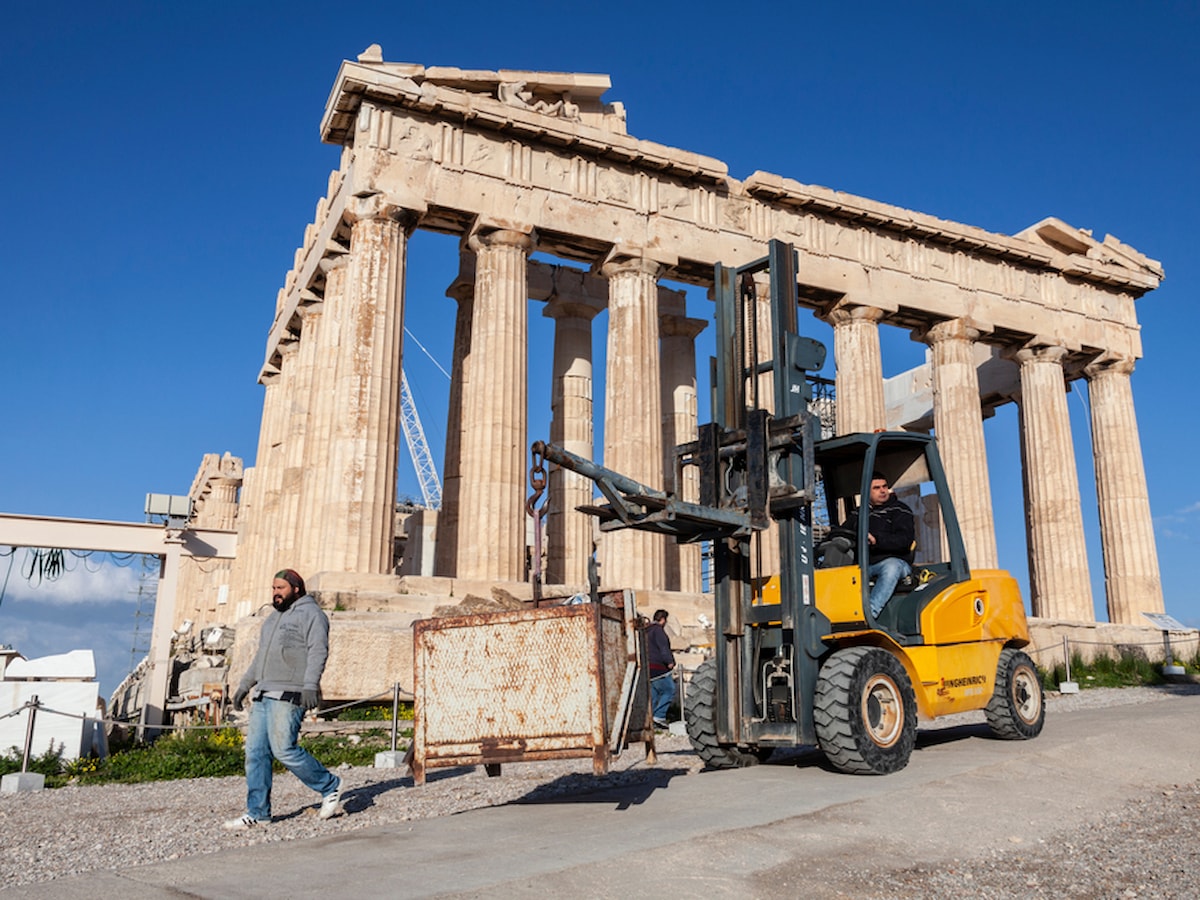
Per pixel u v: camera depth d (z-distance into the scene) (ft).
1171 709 50.14
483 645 26.89
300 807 33.24
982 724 48.78
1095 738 37.27
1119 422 122.42
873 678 33.17
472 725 26.55
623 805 28.30
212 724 64.54
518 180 88.74
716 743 35.55
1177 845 25.04
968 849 24.00
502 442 83.61
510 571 81.76
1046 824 26.63
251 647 70.03
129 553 80.53
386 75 83.87
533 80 90.79
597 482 29.40
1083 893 20.98
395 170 84.02
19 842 28.17
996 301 113.91
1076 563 111.65
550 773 38.88
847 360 104.42
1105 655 96.53
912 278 108.47
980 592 40.29
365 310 81.66
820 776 31.96
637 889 19.74
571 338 107.45
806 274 101.14
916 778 30.76
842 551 37.37
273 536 108.17
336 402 81.10
